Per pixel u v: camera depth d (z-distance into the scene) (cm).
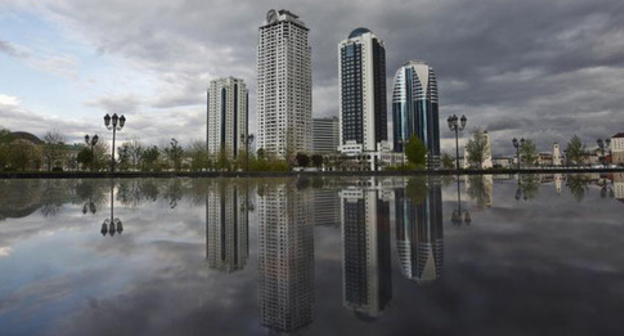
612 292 300
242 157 6394
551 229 602
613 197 1148
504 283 330
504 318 253
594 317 250
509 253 445
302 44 13500
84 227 700
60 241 566
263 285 349
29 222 763
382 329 240
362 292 319
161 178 3956
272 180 3278
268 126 13350
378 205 1020
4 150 5466
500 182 2264
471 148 5653
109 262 439
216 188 2011
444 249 475
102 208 1026
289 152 8456
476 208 908
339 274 380
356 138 13412
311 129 13838
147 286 348
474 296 299
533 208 888
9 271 398
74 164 8662
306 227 684
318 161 11156
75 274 388
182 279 371
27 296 318
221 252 490
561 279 337
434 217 766
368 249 492
